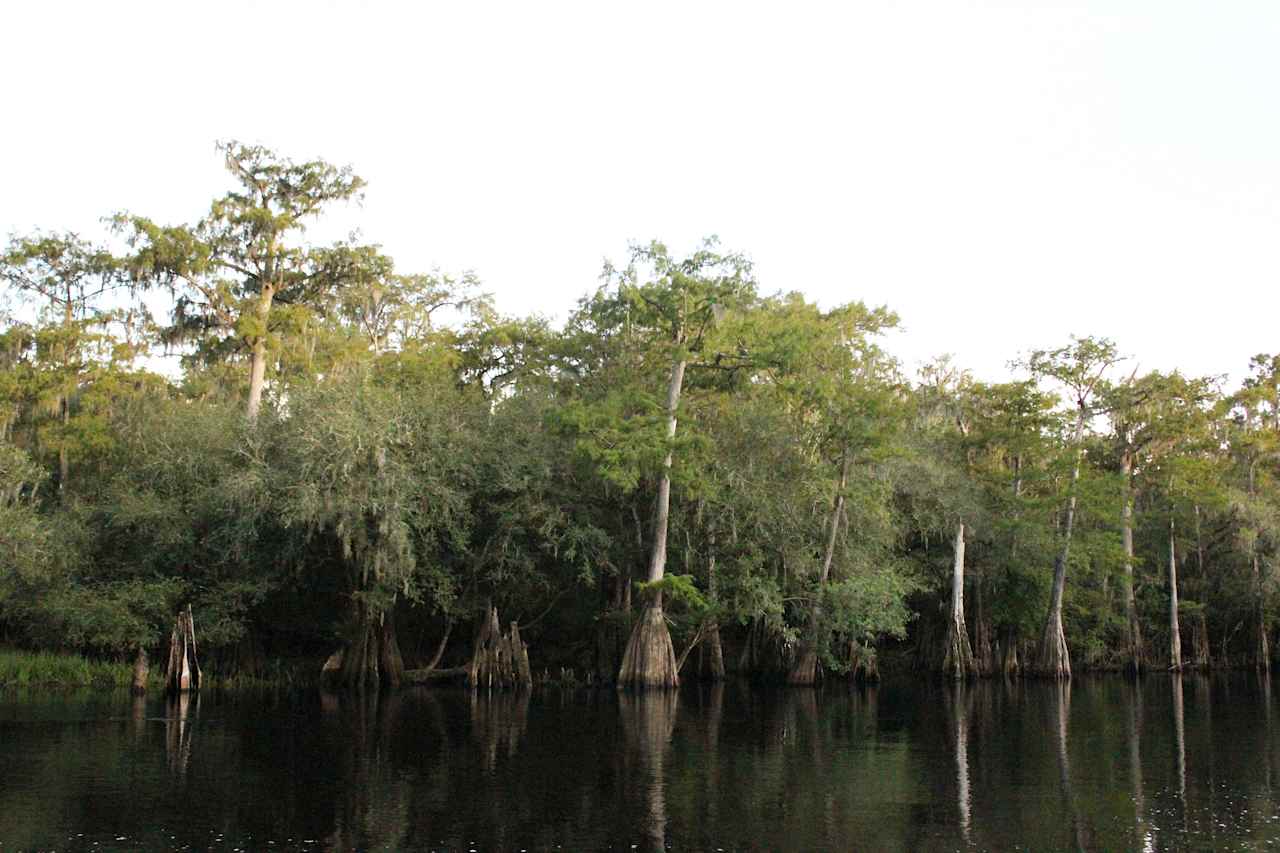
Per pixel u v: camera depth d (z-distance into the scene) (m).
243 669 36.03
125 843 13.23
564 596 39.56
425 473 33.66
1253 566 50.84
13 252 39.44
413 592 32.94
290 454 32.97
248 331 38.94
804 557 38.12
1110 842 13.73
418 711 27.48
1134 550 54.22
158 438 36.38
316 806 15.33
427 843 13.36
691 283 35.47
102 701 28.55
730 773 18.52
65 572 33.16
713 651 41.00
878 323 46.34
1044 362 47.25
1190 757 20.95
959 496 43.66
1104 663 50.81
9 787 16.53
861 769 19.11
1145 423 49.06
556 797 16.20
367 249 42.06
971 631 47.44
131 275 39.28
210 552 34.88
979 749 21.95
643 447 33.44
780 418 39.31
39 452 38.00
